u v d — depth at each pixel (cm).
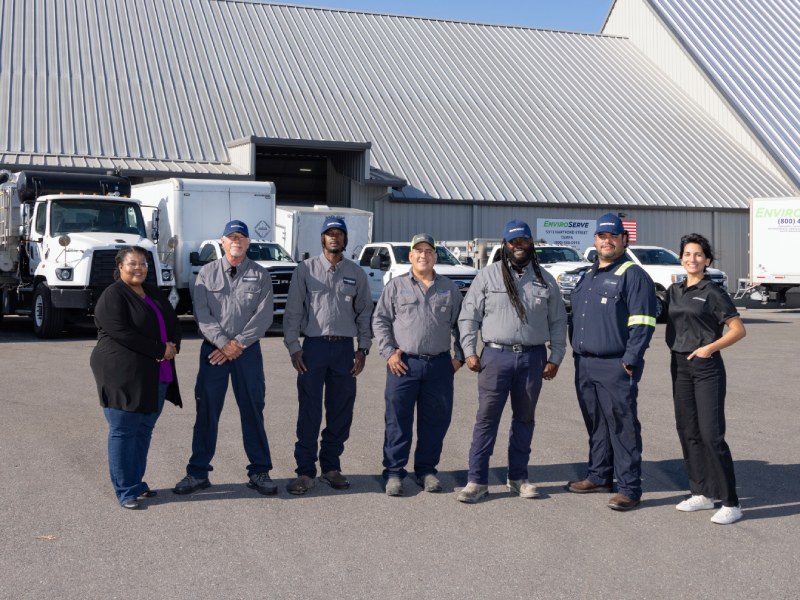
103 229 1856
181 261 2094
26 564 518
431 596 474
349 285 705
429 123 3675
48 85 3288
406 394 694
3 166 2681
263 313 684
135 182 2950
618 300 658
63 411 989
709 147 3972
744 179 3797
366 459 796
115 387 623
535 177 3503
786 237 2792
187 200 2100
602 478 692
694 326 631
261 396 690
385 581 496
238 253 686
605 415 661
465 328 683
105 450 805
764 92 4197
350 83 3816
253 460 691
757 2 4872
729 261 3650
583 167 3641
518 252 679
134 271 632
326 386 712
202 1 4200
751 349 1698
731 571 515
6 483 693
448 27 4594
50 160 2838
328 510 639
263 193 2181
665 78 4522
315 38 4134
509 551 550
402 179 3197
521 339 673
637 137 3950
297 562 526
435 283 701
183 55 3716
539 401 1093
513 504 661
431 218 3281
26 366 1370
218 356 676
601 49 4756
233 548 551
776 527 602
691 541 572
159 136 3162
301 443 696
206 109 3381
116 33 3756
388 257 2331
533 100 4059
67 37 3634
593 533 589
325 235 704
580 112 4053
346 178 3288
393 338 704
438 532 588
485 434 673
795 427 938
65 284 1750
